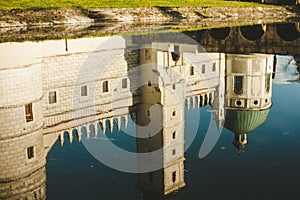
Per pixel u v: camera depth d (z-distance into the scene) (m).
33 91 38.09
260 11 103.81
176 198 17.52
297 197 16.64
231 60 53.41
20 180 21.19
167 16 91.19
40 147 26.38
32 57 44.47
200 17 95.06
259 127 25.97
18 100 35.88
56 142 26.62
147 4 93.94
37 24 75.31
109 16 84.56
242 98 46.94
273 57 53.84
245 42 68.00
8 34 62.00
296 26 78.19
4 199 19.25
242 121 42.41
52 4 82.56
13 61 40.69
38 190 18.95
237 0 116.12
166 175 20.39
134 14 87.62
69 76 46.22
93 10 83.88
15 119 33.81
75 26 75.19
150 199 17.64
